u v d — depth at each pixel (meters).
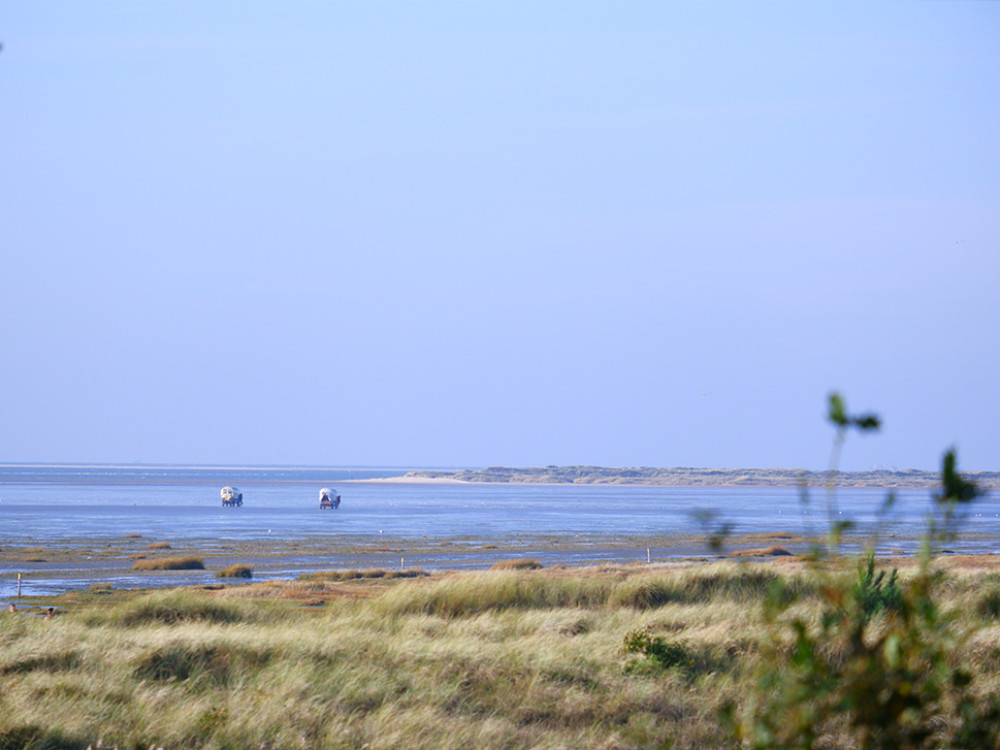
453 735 37.28
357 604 82.38
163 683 44.53
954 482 10.56
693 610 68.81
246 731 36.78
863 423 10.95
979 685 38.53
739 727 12.48
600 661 51.34
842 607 11.54
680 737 37.16
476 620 67.50
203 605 78.88
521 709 41.97
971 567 131.00
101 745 34.12
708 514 11.73
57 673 45.09
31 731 35.31
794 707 11.98
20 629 58.59
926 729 11.38
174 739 35.75
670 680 46.31
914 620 11.22
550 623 65.44
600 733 38.31
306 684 43.34
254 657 50.12
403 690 44.47
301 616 80.12
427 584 86.38
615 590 82.00
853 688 11.31
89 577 192.75
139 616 74.62
